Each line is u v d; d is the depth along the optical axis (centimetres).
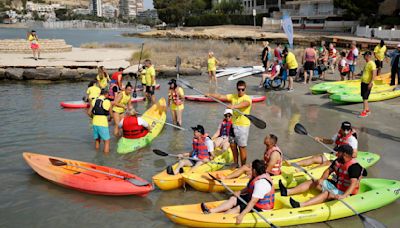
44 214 659
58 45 3131
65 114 1309
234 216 593
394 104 1380
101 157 912
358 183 649
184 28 7575
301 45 3906
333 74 2033
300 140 1032
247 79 2028
